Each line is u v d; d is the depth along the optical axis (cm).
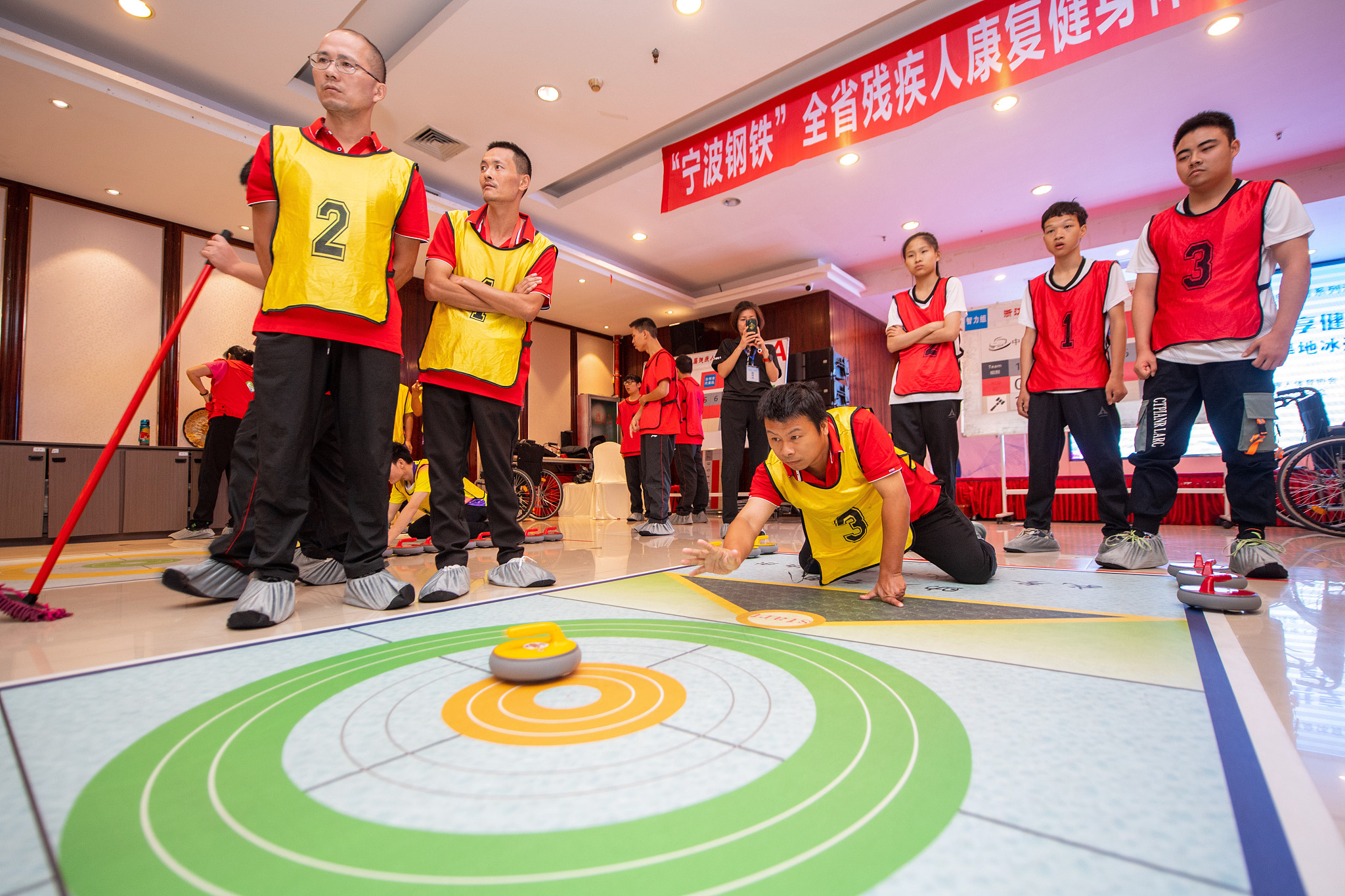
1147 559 220
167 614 154
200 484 448
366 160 161
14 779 64
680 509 548
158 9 363
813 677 95
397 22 395
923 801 57
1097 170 533
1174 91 431
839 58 424
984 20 315
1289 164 529
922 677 95
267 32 382
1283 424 640
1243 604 140
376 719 80
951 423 302
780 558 270
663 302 815
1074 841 51
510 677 92
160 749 71
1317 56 398
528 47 395
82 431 509
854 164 522
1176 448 219
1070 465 637
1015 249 674
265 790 61
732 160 413
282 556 148
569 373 920
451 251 189
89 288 518
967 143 491
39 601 171
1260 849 49
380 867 48
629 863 48
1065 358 273
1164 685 90
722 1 360
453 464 187
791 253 721
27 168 474
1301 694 88
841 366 759
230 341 584
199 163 472
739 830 53
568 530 479
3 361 478
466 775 64
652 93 437
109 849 51
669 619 139
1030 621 134
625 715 80
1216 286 205
